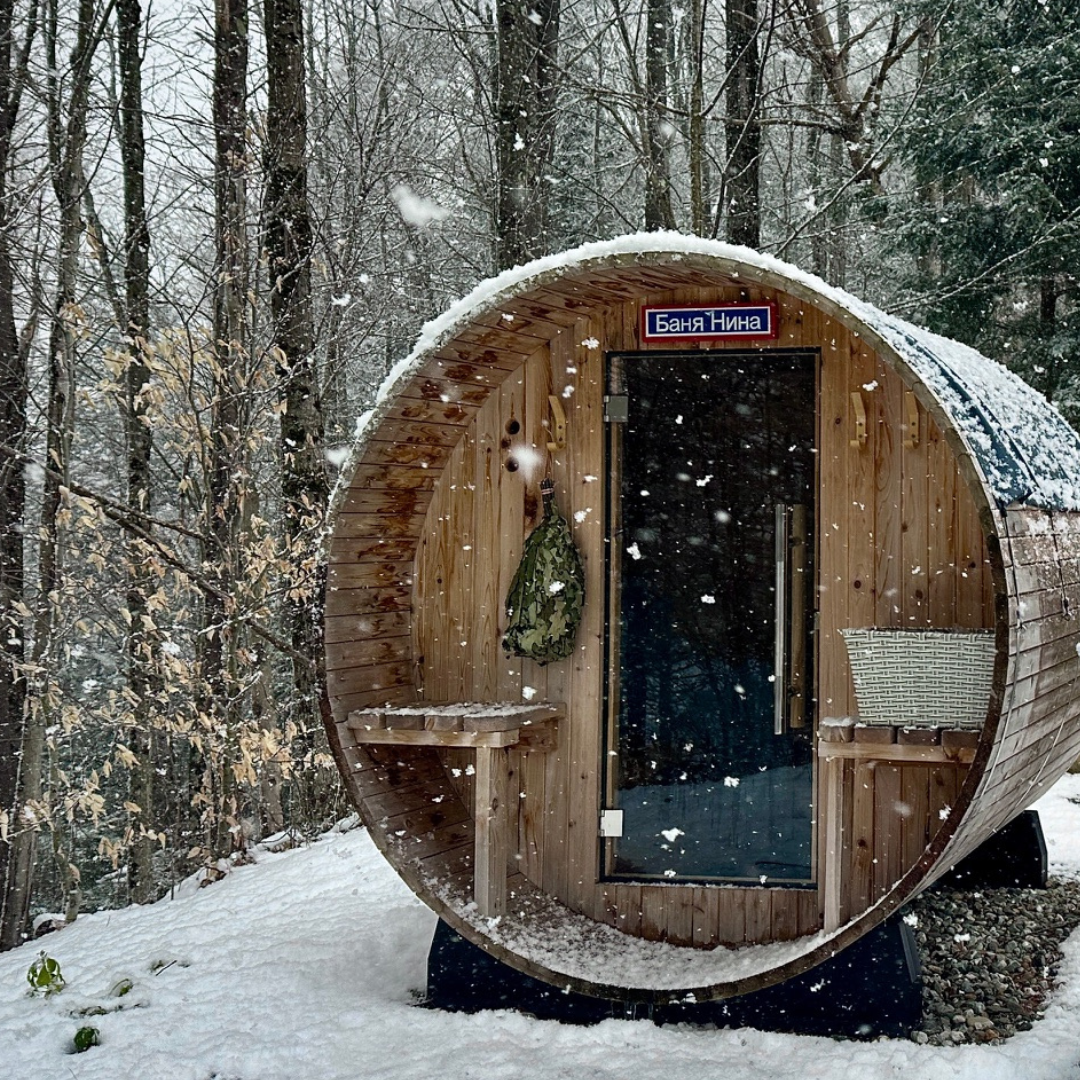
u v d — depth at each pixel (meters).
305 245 9.43
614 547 5.14
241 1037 4.44
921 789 4.57
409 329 15.88
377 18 14.73
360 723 4.68
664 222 11.85
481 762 4.66
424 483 5.21
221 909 6.74
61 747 12.73
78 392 7.76
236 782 8.91
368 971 5.24
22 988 5.41
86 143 9.39
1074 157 15.94
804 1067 3.94
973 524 4.62
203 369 9.24
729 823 5.36
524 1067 4.04
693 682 5.60
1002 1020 4.48
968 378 4.76
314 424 9.44
